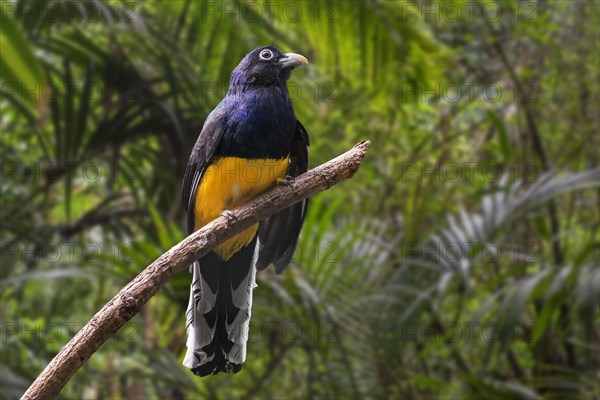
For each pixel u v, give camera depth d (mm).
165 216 14086
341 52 13633
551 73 15828
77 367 5445
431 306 12461
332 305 11211
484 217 12047
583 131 15859
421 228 14211
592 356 13727
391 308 11352
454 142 15875
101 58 13016
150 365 11703
